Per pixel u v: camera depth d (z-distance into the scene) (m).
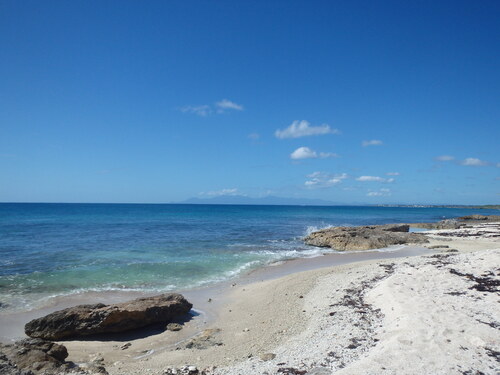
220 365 8.41
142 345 10.43
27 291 15.71
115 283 17.28
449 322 9.17
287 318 11.88
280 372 7.45
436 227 51.31
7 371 7.20
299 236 38.62
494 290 12.15
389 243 31.67
